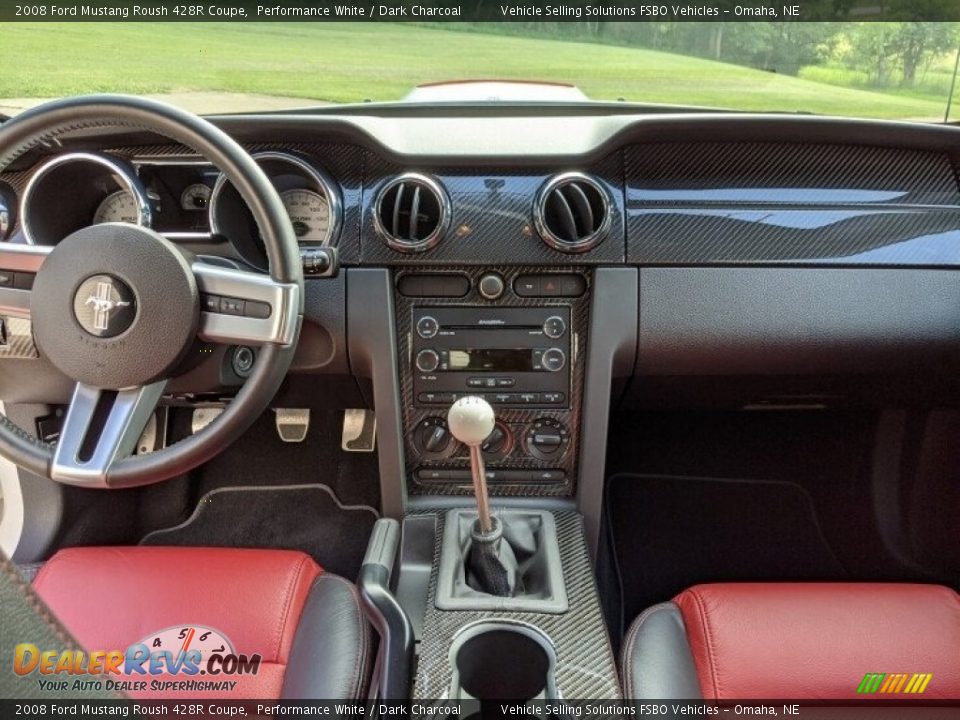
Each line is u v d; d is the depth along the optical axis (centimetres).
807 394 161
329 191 138
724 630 113
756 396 164
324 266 136
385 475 147
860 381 154
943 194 141
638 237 139
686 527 198
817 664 108
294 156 138
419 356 143
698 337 141
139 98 98
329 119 134
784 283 140
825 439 200
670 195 140
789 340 142
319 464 212
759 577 186
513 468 148
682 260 139
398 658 96
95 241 99
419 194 137
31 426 168
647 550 193
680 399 167
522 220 137
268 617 115
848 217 140
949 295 141
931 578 179
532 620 107
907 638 111
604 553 188
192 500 206
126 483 104
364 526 200
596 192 136
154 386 106
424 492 150
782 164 140
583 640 105
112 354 100
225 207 137
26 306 107
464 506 146
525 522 137
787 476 207
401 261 138
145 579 121
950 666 108
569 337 142
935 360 146
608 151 136
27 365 148
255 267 142
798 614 115
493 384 144
